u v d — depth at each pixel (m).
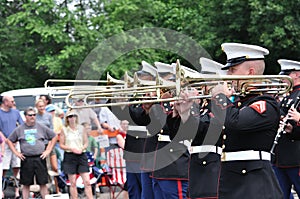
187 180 9.27
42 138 13.39
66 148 12.92
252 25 22.59
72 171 12.96
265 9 21.62
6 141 13.35
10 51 26.05
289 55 22.56
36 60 25.69
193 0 25.75
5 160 14.03
